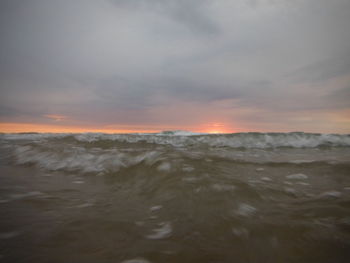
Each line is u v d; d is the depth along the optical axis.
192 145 5.10
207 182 1.85
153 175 2.22
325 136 5.73
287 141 5.36
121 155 3.15
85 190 1.92
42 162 3.13
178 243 0.96
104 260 0.82
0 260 0.79
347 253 0.85
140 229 1.11
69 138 5.61
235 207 1.38
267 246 0.92
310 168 2.51
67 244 0.94
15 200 1.56
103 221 1.21
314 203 1.43
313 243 0.93
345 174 2.21
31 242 0.94
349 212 1.25
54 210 1.39
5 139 6.48
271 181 1.97
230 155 3.49
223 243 0.96
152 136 5.95
